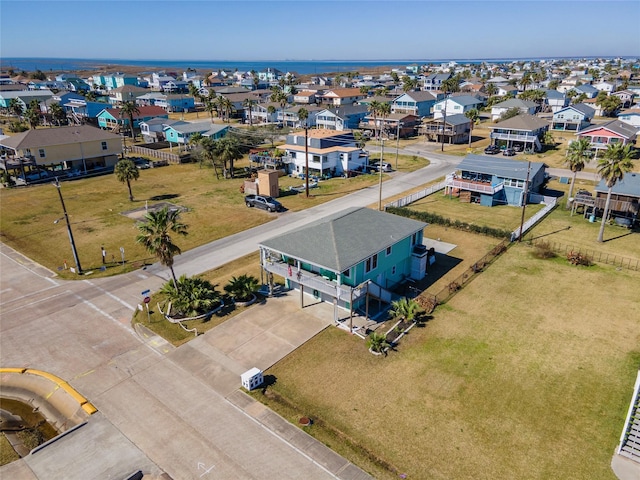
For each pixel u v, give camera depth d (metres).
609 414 22.91
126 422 22.91
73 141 72.50
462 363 27.06
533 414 22.98
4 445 22.14
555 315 32.25
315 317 32.28
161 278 38.91
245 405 23.92
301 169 73.31
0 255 43.78
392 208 54.47
